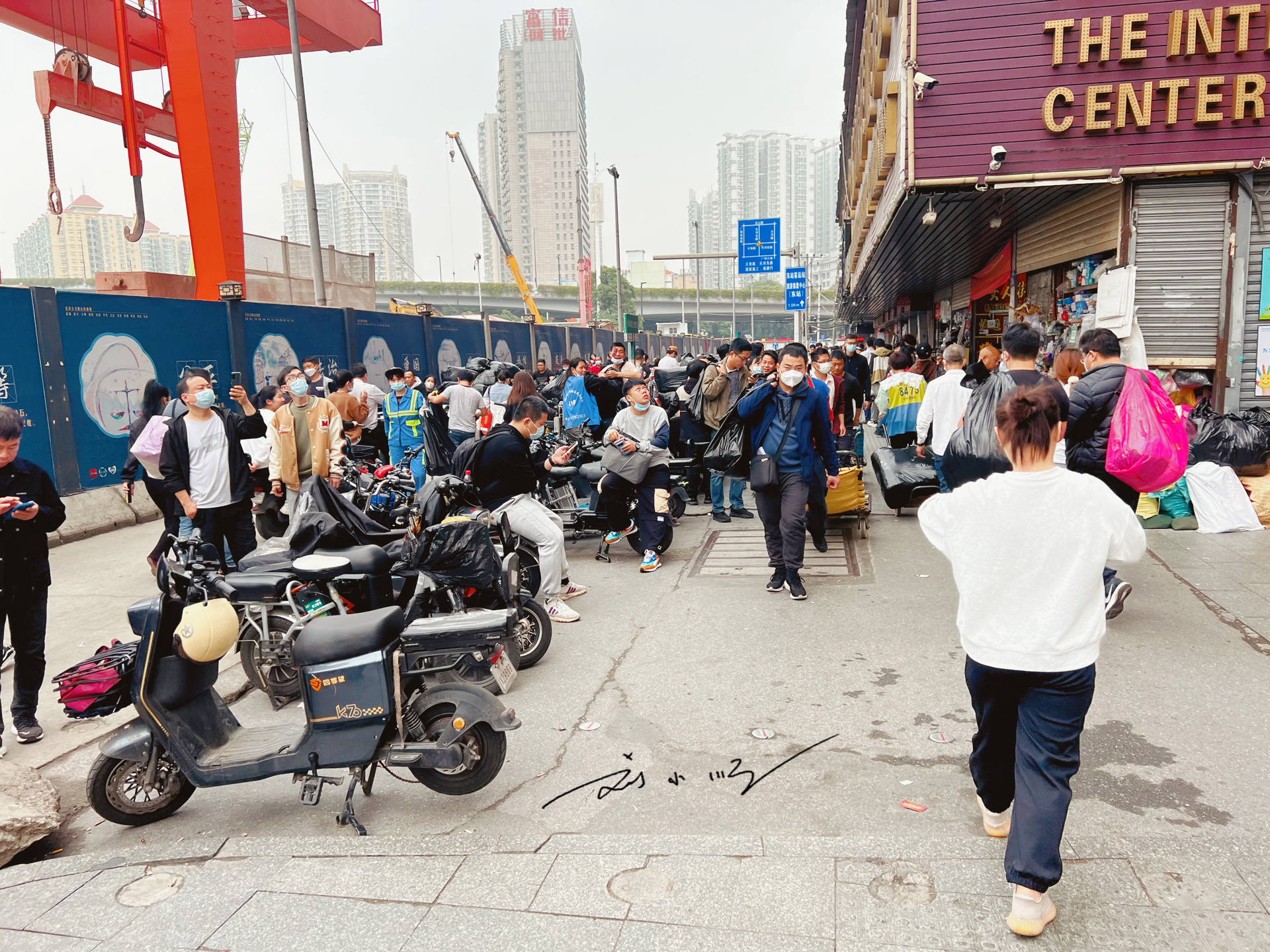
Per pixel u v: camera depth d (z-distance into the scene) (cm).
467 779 348
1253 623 500
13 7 1883
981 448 507
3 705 488
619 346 1340
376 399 1290
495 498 569
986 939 239
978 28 843
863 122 1553
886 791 343
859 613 575
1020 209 1057
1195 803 317
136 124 1936
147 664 344
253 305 1301
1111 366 489
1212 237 826
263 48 2362
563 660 518
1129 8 812
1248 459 738
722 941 245
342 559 440
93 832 359
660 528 731
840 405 974
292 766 343
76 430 977
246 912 274
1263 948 230
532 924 259
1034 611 238
